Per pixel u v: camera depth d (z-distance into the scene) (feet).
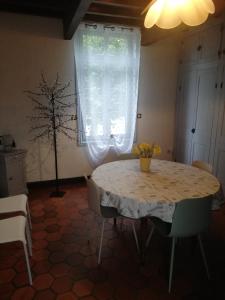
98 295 5.61
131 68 12.55
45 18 10.87
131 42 12.26
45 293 5.64
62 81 11.73
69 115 12.18
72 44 11.49
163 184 6.60
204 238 7.85
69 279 6.09
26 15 10.59
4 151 10.37
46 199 10.88
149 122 14.14
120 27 11.88
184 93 13.52
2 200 7.21
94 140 12.72
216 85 11.05
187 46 12.94
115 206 5.94
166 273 6.32
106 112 12.57
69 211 9.71
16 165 10.39
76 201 10.67
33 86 11.32
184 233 5.58
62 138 12.30
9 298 5.50
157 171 7.74
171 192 6.06
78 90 11.92
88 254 7.07
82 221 8.93
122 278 6.14
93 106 12.30
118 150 13.29
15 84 11.05
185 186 6.47
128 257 6.95
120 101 12.75
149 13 5.45
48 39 11.10
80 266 6.57
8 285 5.88
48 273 6.29
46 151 12.16
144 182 6.74
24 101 11.31
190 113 13.11
